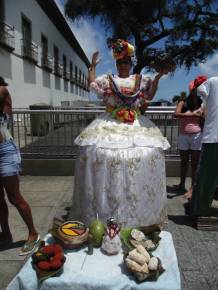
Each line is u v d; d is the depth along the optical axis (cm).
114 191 359
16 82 1614
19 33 1659
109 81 392
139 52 2127
